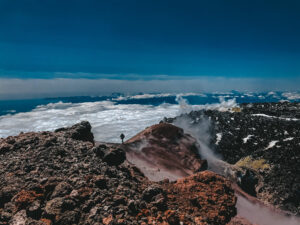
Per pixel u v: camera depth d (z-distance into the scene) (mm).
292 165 76500
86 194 14281
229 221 18609
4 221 11648
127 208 13547
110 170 19469
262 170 78062
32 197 13367
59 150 21516
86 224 11844
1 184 15211
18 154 20703
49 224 11445
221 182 23688
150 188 16969
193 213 17000
